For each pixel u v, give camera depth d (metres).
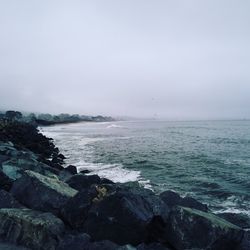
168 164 29.22
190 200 13.19
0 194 11.12
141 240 9.09
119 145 46.97
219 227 8.64
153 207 9.87
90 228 9.33
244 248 8.73
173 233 9.14
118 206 9.24
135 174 24.22
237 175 23.81
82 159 32.62
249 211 14.91
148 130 97.50
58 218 9.57
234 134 75.81
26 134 41.19
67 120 170.12
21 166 17.00
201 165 28.64
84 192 10.45
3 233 9.12
